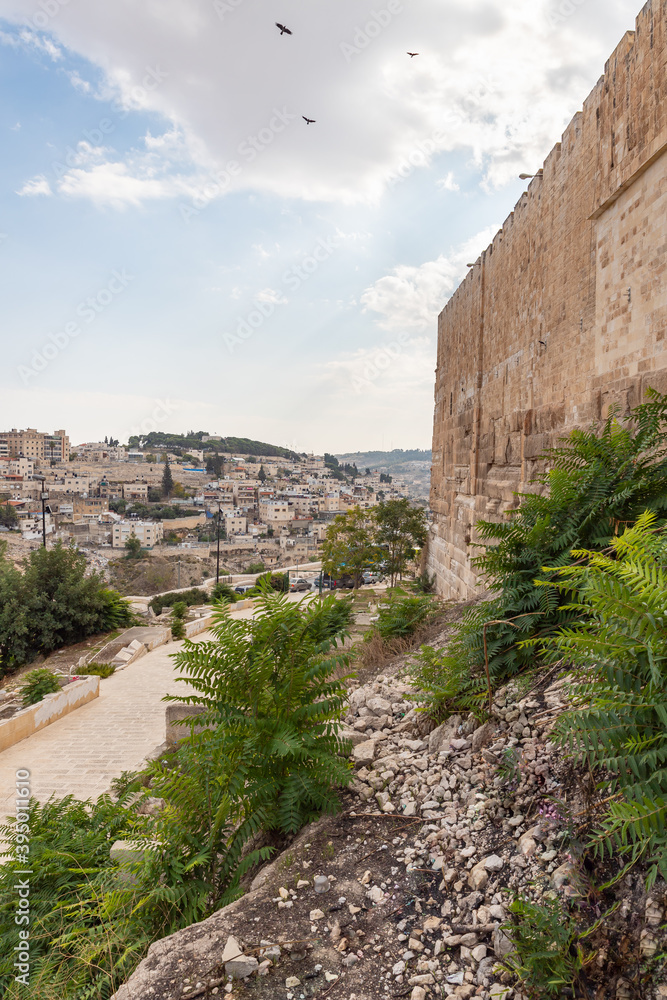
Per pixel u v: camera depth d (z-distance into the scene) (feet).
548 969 7.00
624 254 29.45
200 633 100.27
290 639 13.39
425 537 106.01
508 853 9.29
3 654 81.00
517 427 49.29
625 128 28.71
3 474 479.00
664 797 7.23
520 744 11.74
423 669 17.52
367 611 55.52
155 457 633.61
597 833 7.37
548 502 17.25
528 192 46.73
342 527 111.14
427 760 13.44
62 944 11.05
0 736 43.62
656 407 17.98
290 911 9.49
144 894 11.21
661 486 15.47
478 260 64.75
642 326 27.61
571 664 13.01
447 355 84.74
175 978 8.41
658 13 25.36
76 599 85.05
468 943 8.07
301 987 8.00
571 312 37.37
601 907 7.49
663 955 6.32
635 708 8.28
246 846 13.08
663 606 8.07
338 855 10.82
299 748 11.50
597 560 9.38
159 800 21.48
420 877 9.76
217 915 9.63
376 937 8.71
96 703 57.36
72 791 35.83
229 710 12.78
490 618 16.01
